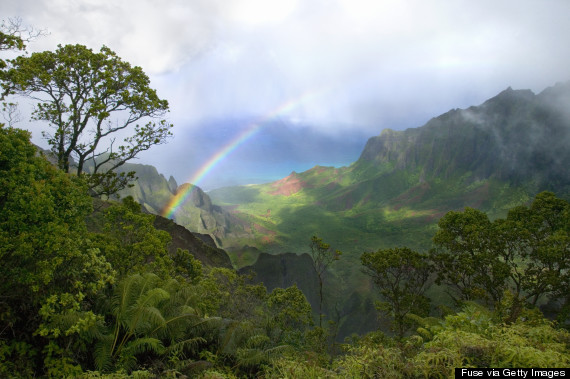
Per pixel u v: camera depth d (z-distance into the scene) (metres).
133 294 8.05
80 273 7.48
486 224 26.06
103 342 6.75
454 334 4.22
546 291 23.00
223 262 49.50
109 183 19.61
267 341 12.05
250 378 8.04
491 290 24.25
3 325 6.32
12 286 6.50
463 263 24.78
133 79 19.70
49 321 6.52
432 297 41.97
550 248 21.86
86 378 5.48
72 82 18.39
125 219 13.91
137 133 19.95
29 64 16.33
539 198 25.11
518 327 4.77
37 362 6.42
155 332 7.96
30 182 6.59
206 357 8.20
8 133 7.24
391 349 4.20
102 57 18.67
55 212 6.75
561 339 4.48
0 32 10.28
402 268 28.16
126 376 5.61
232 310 19.86
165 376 6.39
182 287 11.00
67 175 8.41
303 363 4.90
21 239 5.88
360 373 4.04
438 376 3.73
